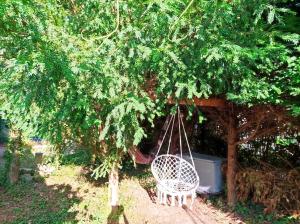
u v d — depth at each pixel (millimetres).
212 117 8227
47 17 3006
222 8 3109
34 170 9836
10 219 6805
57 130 4996
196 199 8055
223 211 7293
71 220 6742
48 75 2818
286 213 6906
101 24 3674
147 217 6961
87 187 8805
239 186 7543
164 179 7637
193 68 3961
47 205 7590
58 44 2891
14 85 3045
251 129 7742
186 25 3484
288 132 7277
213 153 9609
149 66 3961
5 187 8750
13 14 2572
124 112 3859
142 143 10273
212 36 3500
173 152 9383
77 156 9703
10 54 2951
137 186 8914
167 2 3180
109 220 6699
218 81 4434
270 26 4191
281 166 7734
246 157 8484
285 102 4863
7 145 9078
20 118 5266
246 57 3812
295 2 4570
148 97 4281
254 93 4414
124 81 3768
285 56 3945
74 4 3840
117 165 6750
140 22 3551
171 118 7875
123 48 3582
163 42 3561
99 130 5613
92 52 3289
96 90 3469
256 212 7113
